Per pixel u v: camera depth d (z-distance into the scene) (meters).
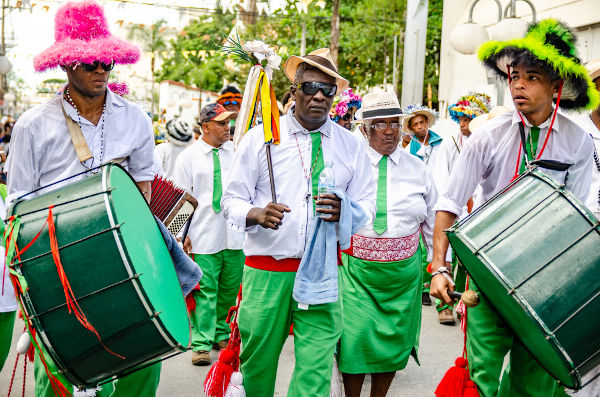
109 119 3.67
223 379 3.99
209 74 38.00
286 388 5.46
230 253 6.33
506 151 3.80
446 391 3.85
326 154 3.97
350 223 3.77
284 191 3.92
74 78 3.50
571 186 3.83
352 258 4.91
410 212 4.99
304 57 3.94
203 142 6.39
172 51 40.44
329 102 3.91
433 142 8.62
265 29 25.95
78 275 2.96
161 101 44.06
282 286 3.90
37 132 3.55
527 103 3.61
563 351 3.08
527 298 3.08
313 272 3.76
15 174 3.55
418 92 12.73
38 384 3.63
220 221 6.27
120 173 3.28
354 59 25.89
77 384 3.15
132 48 3.54
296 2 13.21
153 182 4.23
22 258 3.02
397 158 5.11
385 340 4.84
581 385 3.20
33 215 3.07
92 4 3.55
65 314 2.99
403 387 5.52
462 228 3.35
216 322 6.52
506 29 8.07
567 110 3.85
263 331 3.92
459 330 7.27
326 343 3.81
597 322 3.07
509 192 3.37
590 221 3.13
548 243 3.14
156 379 3.74
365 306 4.81
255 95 4.36
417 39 12.66
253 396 4.01
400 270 4.90
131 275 2.96
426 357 6.30
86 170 3.55
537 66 3.56
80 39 3.51
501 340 3.74
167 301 3.29
